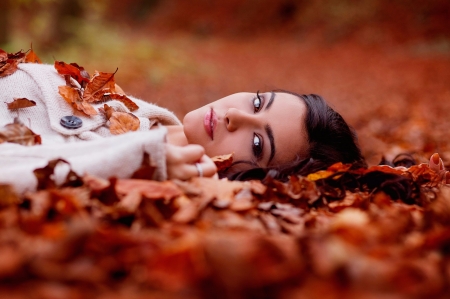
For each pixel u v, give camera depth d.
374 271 1.44
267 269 1.42
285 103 2.93
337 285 1.42
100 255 1.45
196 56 18.38
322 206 2.35
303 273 1.45
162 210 1.93
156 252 1.50
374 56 18.67
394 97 10.41
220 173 2.80
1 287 1.27
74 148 2.22
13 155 2.14
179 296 1.33
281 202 2.29
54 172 2.07
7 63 2.83
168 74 12.73
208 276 1.37
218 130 2.83
